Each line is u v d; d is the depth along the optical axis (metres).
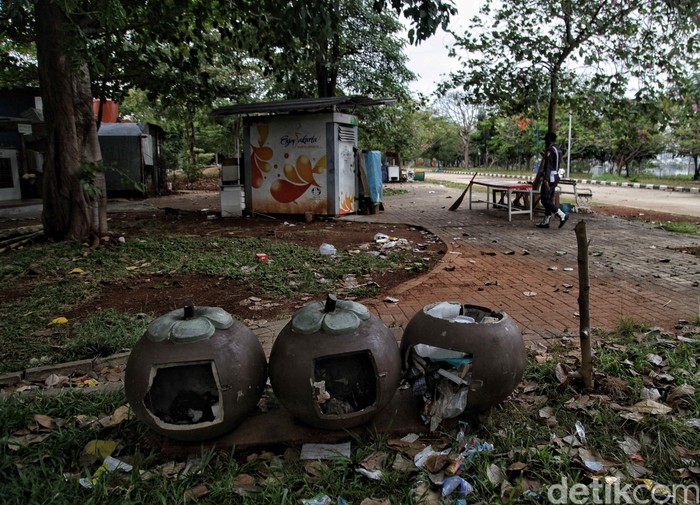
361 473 2.55
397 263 7.43
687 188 22.44
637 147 32.38
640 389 3.27
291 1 7.16
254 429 2.86
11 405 3.17
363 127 18.58
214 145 28.45
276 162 12.65
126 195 19.42
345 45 15.47
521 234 9.82
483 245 8.73
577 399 3.20
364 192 13.35
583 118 12.18
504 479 2.46
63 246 8.20
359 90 16.05
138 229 10.85
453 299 5.52
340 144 12.40
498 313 3.05
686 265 6.92
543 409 3.10
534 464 2.59
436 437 2.87
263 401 3.19
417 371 2.96
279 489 2.41
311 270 6.85
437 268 6.95
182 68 9.68
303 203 12.57
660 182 28.00
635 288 5.82
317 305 2.84
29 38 10.35
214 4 8.64
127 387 2.55
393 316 4.95
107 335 4.44
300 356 2.61
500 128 41.78
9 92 17.81
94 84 11.91
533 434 2.87
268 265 7.07
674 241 8.80
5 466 2.57
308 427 2.87
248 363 2.65
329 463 2.63
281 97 18.28
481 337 2.77
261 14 7.96
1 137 16.89
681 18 9.98
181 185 26.42
